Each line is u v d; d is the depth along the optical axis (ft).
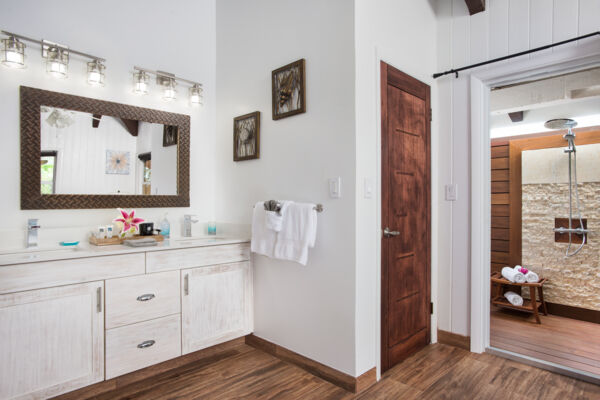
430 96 8.00
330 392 5.88
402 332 7.07
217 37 9.24
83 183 7.04
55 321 5.26
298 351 6.88
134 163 7.77
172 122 8.38
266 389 6.00
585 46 6.23
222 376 6.50
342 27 6.10
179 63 8.55
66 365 5.35
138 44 7.88
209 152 9.11
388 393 5.82
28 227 6.23
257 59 7.89
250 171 8.06
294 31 7.00
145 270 6.24
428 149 7.89
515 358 7.05
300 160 6.83
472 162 7.56
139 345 6.13
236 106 8.50
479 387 6.00
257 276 7.89
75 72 6.96
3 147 6.17
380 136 6.42
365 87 6.11
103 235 6.84
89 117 7.16
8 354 4.86
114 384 5.99
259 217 7.14
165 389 6.02
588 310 9.35
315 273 6.52
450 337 7.89
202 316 7.05
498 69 7.25
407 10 7.28
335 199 6.16
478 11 7.59
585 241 9.37
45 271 5.18
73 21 6.96
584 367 6.55
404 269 7.13
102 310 5.73
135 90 7.63
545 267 10.07
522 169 10.48
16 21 6.32
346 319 5.96
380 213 6.41
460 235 7.77
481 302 7.45
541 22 6.75
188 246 6.82
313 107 6.59
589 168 9.32
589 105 9.15
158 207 8.16
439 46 8.23
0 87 6.15
